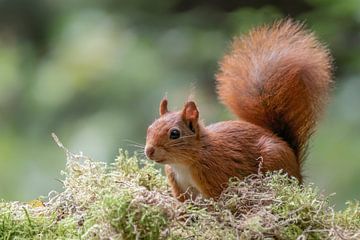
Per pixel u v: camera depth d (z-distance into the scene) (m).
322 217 6.37
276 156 7.18
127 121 13.05
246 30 13.49
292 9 13.95
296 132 7.78
